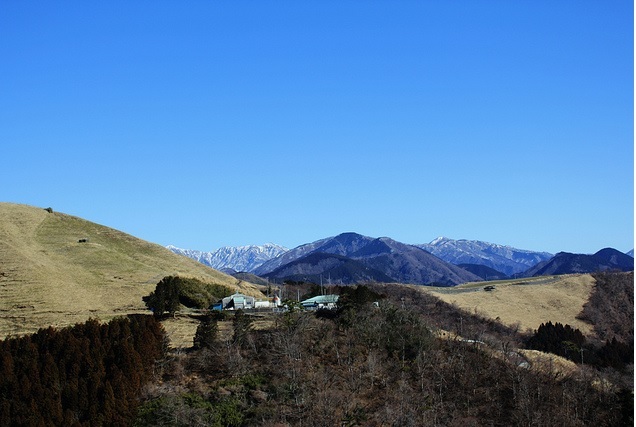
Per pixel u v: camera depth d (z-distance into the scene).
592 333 149.12
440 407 84.00
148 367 85.25
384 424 78.44
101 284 125.69
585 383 92.62
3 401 75.56
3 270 122.12
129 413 77.19
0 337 100.44
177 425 75.62
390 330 96.62
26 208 165.38
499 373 92.56
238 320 97.62
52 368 80.88
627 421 83.06
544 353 108.50
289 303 107.38
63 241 149.12
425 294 154.62
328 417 77.81
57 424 75.12
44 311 109.81
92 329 89.19
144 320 93.00
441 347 98.00
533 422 82.00
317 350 91.62
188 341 98.44
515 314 152.62
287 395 80.88
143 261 144.88
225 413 77.88
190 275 135.25
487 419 83.38
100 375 80.62
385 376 88.12
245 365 87.38
